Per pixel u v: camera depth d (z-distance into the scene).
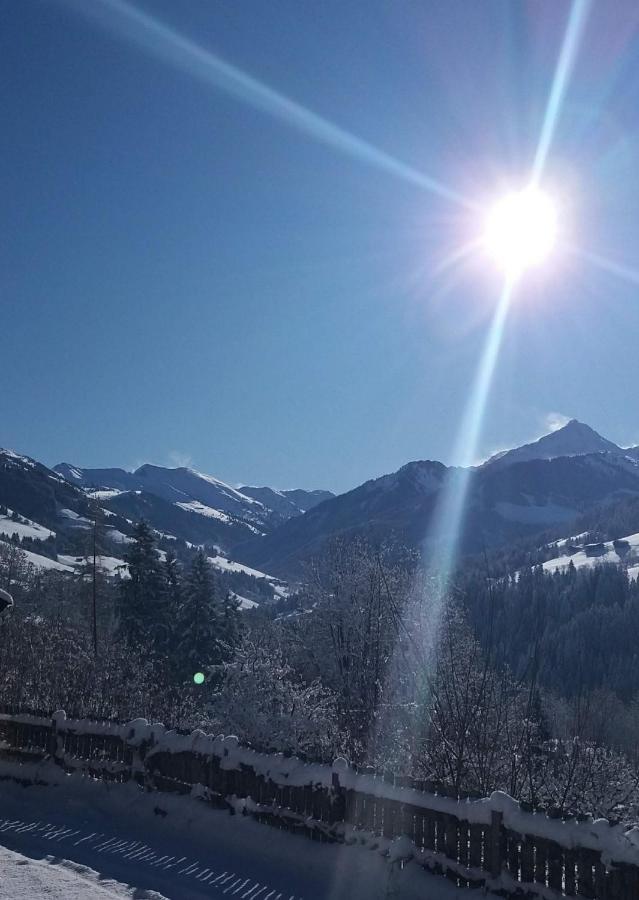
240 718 21.52
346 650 27.36
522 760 12.22
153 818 12.13
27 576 59.12
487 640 13.62
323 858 9.98
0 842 11.14
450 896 8.72
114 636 43.97
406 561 28.83
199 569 45.59
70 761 14.21
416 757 15.31
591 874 7.86
